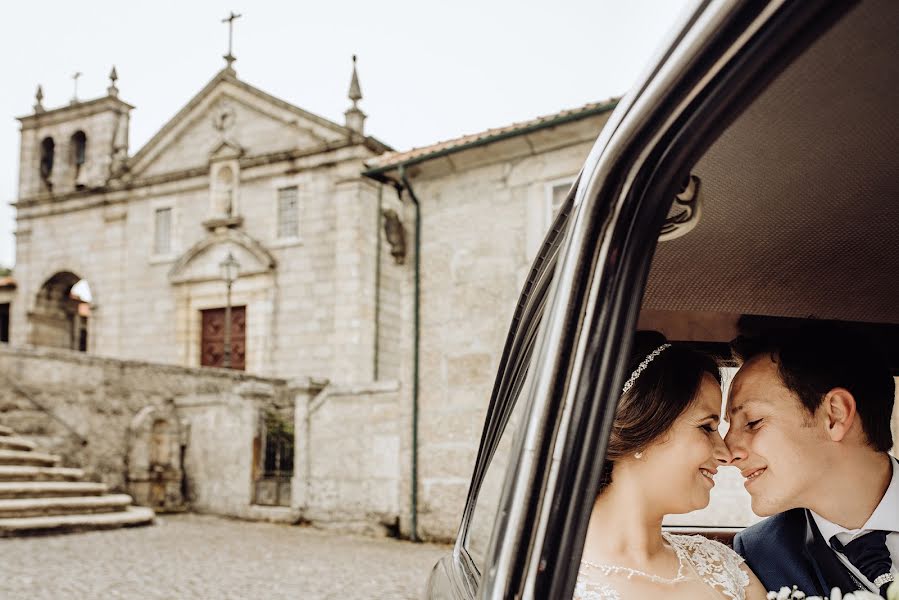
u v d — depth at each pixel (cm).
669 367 135
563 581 83
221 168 2361
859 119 88
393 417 1202
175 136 2486
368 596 727
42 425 1347
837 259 135
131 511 1259
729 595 143
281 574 830
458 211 1143
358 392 1246
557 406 84
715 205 111
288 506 1358
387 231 1158
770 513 149
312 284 2183
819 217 118
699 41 64
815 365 141
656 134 75
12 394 1309
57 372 1376
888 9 69
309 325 2172
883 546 145
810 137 92
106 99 2669
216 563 887
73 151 2775
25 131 2844
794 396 143
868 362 146
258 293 2238
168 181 2481
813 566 156
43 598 678
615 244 82
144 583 759
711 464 138
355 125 2156
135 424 1463
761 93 76
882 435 147
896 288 149
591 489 84
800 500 147
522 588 83
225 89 2388
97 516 1161
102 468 1424
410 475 1143
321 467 1284
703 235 123
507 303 1085
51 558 876
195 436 1514
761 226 120
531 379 90
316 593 738
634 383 134
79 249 2639
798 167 101
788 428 143
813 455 143
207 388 1656
